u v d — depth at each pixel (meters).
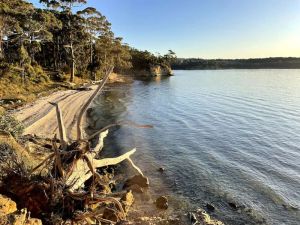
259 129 33.59
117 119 38.09
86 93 59.78
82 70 88.50
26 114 31.64
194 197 15.52
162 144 26.27
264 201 15.41
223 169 20.19
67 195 5.39
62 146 5.77
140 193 15.33
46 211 5.34
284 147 26.25
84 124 32.47
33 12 65.69
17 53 58.44
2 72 50.59
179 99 61.66
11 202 5.05
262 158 22.92
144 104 53.50
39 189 5.48
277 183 17.98
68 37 81.12
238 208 14.52
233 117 41.38
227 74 180.88
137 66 147.75
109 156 21.88
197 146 26.02
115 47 108.44
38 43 70.12
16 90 45.69
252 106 52.19
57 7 81.44
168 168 19.92
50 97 48.25
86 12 85.31
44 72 72.00
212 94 71.69
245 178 18.59
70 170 5.40
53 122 29.25
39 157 12.88
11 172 5.86
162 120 38.59
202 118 40.41
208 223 12.72
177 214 13.36
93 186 5.53
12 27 62.06
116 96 63.28
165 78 137.00
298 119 40.12
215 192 16.27
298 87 89.50
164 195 15.49
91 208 6.21
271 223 13.28
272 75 162.25
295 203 15.29
